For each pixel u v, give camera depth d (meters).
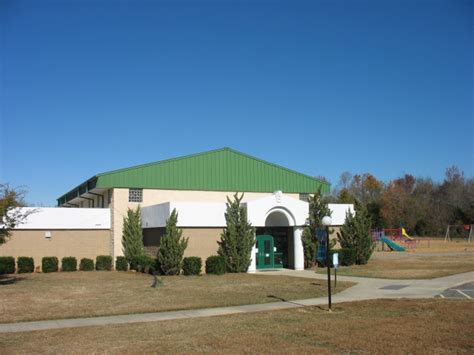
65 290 21.12
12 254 33.00
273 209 31.61
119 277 27.70
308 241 32.16
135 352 9.93
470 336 10.80
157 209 32.03
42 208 34.03
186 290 20.58
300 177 40.69
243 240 29.78
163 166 36.47
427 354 9.31
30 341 11.22
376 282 22.59
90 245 35.28
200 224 30.14
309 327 12.23
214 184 37.72
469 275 24.61
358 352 9.62
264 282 23.50
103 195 38.69
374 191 97.94
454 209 80.25
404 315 13.74
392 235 68.88
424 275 24.98
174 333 11.84
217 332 11.84
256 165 39.25
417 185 97.38
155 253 33.31
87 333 12.07
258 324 12.81
